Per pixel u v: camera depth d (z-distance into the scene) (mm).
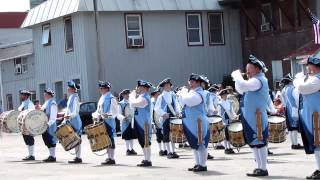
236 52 40156
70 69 38344
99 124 16078
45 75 41438
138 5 37469
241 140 15820
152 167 15359
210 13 39688
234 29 40188
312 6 35188
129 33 37750
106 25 37062
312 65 11812
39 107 20656
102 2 36531
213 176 12969
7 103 48250
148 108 15500
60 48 39312
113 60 37188
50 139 18203
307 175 12617
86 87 36750
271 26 37875
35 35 42250
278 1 36938
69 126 17031
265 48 38375
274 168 13984
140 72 37875
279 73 37375
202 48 39469
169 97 18297
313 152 12016
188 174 13484
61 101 34375
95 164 16844
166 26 38656
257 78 12453
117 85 37219
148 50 38125
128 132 19922
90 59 36656
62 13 37656
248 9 39406
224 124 17766
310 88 11680
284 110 19781
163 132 18375
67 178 13828
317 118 11781
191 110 13641
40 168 16422
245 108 12625
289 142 21297
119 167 15719
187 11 39094
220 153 18516
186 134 13812
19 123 18375
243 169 14102
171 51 38750
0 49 47188
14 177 14562
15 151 23422
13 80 47031
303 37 35625
